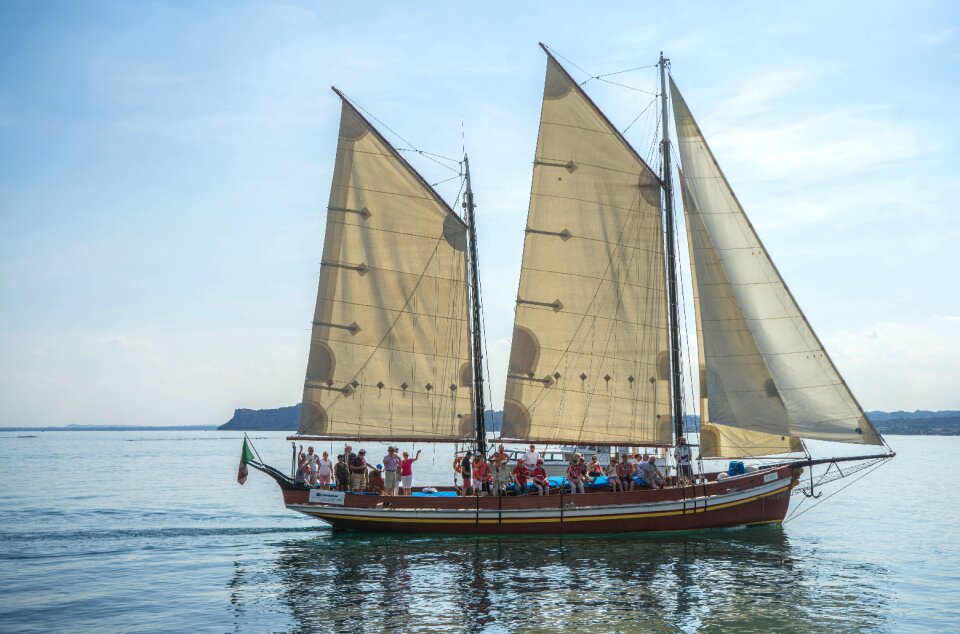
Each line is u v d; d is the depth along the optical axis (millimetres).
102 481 83062
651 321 40875
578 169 41031
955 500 64375
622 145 40781
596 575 30562
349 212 41094
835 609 26562
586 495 37812
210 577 30875
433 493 41969
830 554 36000
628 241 41062
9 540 39812
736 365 39250
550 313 41094
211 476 92938
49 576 31391
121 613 25969
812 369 38438
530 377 41000
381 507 38188
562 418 41000
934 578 31203
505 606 26281
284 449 179375
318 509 38469
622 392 40844
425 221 41406
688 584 29359
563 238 41125
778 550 36094
